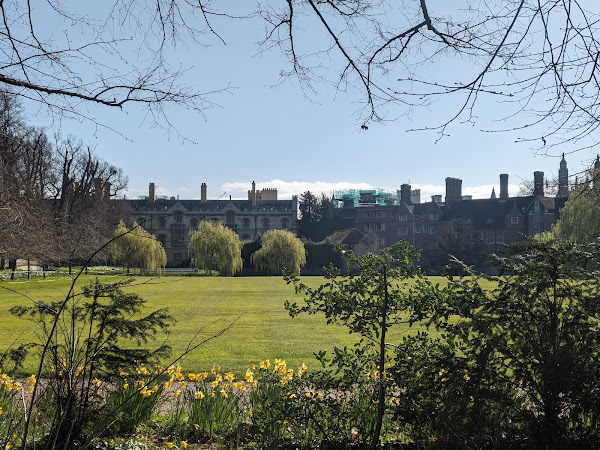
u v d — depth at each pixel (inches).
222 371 390.6
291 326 666.2
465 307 192.5
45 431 199.2
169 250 3656.5
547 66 136.8
